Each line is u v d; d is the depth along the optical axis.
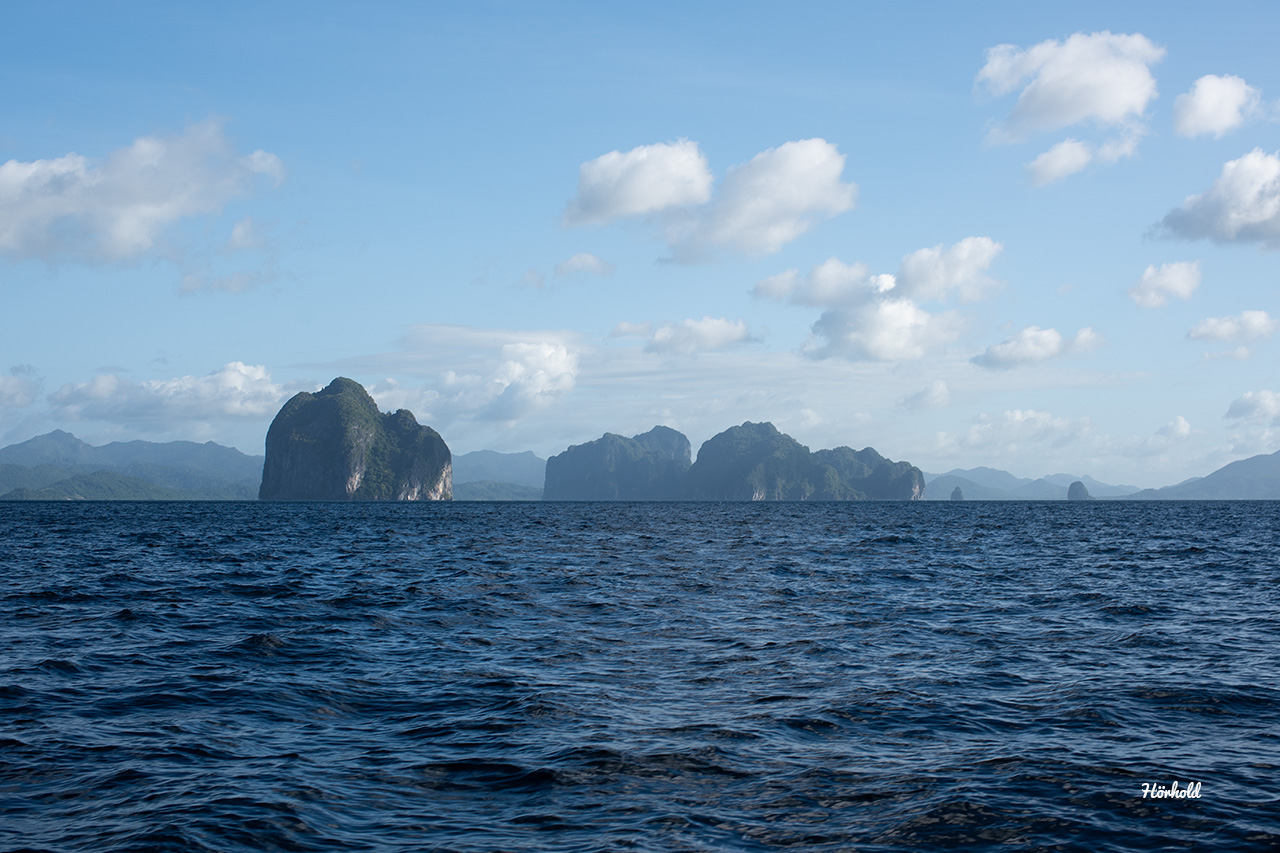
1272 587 35.34
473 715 15.45
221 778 12.10
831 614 28.19
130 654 20.98
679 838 10.02
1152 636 23.66
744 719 15.16
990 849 9.75
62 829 10.24
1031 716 15.38
